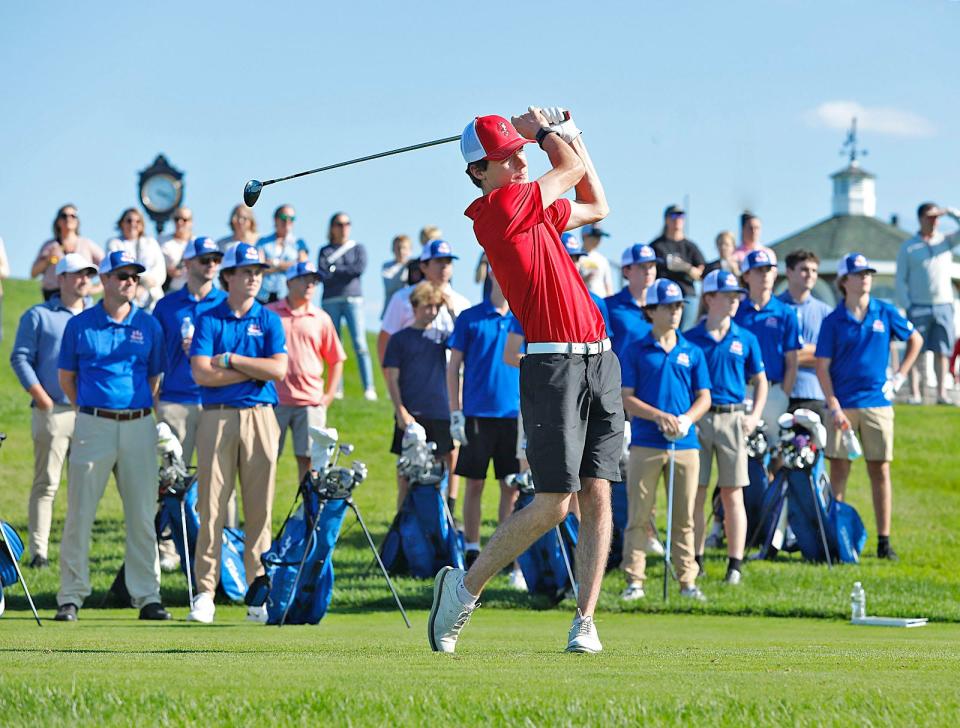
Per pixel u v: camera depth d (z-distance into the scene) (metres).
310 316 14.77
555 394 6.84
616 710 4.84
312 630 9.56
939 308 22.92
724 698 5.06
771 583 12.92
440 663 6.42
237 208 19.47
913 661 6.55
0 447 20.61
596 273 18.06
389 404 23.22
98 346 10.77
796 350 15.00
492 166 6.95
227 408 11.10
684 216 18.64
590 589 7.18
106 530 16.56
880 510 14.95
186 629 9.58
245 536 11.28
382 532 16.28
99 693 5.21
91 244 17.86
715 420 13.07
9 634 8.85
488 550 7.02
